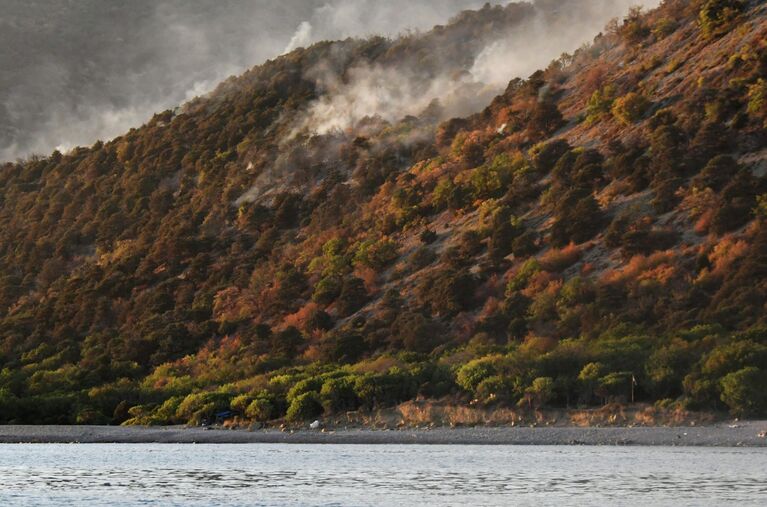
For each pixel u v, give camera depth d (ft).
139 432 621.72
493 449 479.00
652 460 414.00
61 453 513.45
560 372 615.98
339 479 379.14
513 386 602.03
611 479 360.07
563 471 386.32
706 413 534.78
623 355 621.31
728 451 441.68
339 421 614.75
